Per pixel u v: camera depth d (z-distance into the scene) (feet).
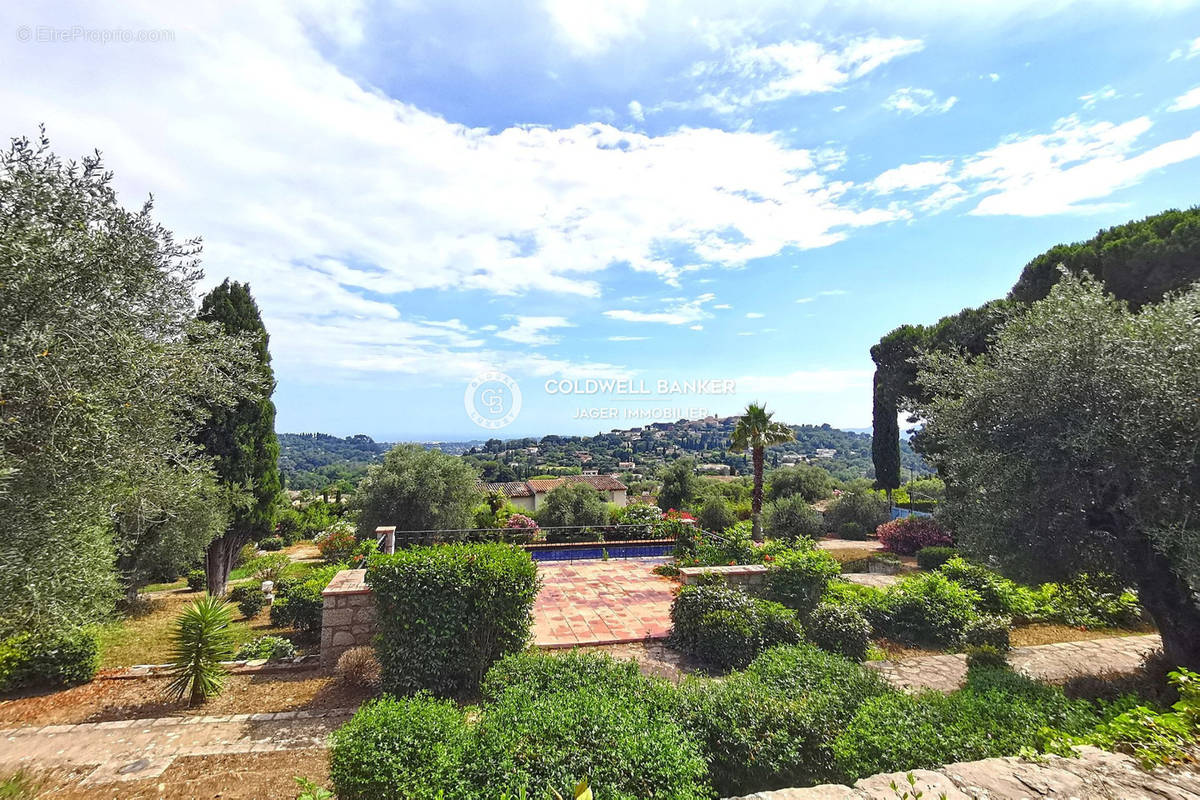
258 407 46.62
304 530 96.17
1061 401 18.90
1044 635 26.23
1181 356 16.99
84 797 12.85
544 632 24.53
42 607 13.64
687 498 86.07
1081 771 9.42
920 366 26.94
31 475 12.64
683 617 22.82
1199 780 9.04
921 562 45.29
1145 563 18.93
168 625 34.12
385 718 11.69
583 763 9.92
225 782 13.52
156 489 18.04
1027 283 45.24
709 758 11.88
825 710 13.00
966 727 11.93
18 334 11.79
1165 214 38.40
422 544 49.98
